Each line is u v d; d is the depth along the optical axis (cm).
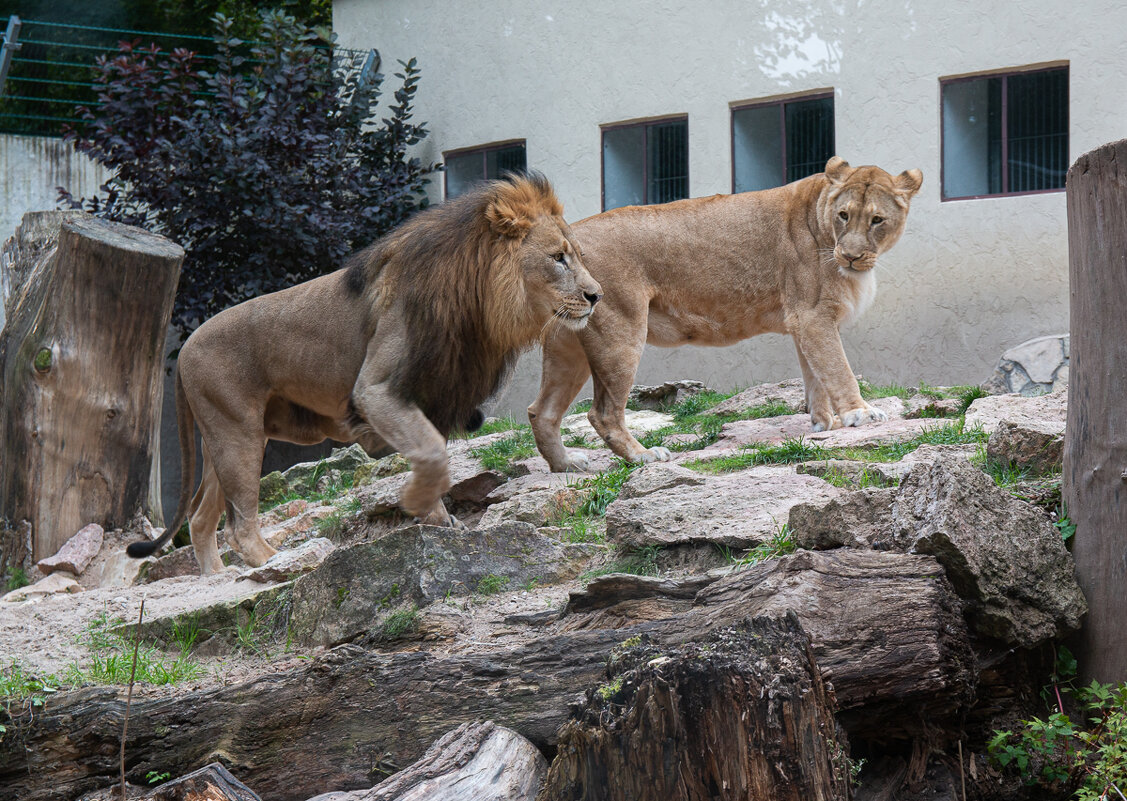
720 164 1573
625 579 541
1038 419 823
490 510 805
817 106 1516
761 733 360
